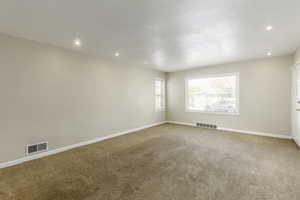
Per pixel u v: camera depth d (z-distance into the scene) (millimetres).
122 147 3584
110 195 1859
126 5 1804
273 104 4277
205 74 5508
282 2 1754
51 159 2926
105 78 4285
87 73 3857
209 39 2924
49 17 2088
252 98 4590
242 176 2266
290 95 4023
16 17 2084
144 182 2131
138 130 5312
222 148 3455
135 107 5246
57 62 3291
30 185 2084
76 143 3631
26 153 2855
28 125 2885
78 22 2238
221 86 5254
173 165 2641
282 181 2125
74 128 3594
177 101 6395
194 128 5527
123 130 4812
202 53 3879
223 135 4531
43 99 3078
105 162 2781
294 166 2568
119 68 4699
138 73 5371
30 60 2902
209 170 2455
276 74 4207
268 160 2809
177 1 1721
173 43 3125
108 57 4215
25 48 2842
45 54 3105
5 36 2621
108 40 2945
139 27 2402
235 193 1872
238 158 2908
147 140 4117
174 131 5109
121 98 4754
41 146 3053
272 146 3545
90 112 3924
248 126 4699
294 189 1938
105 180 2191
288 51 3744
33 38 2826
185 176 2281
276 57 4191
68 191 1946
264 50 3648
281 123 4184
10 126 2678
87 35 2711
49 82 3164
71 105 3537
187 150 3352
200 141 3984
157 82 6348
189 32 2588
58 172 2428
